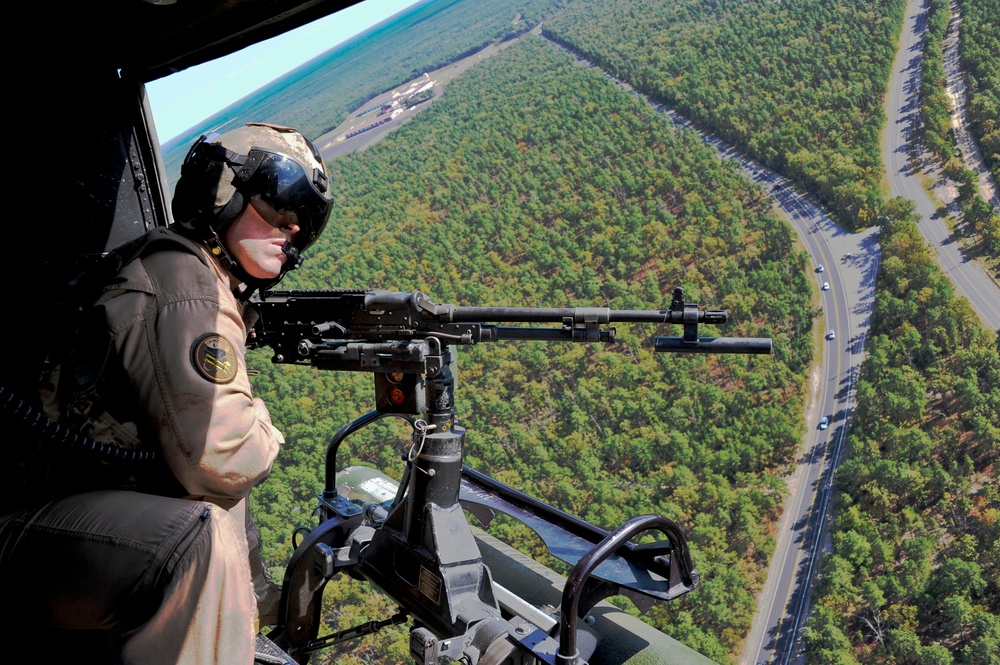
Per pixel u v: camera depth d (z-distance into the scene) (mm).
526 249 133250
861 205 113938
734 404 91625
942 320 88312
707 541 75375
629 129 158625
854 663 59938
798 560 72000
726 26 184875
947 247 101875
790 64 152750
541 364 100438
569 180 148750
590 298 115562
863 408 84438
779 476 81688
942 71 131000
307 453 80375
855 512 72562
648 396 92750
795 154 128500
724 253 116625
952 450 77062
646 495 81750
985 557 64625
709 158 138375
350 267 137500
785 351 93438
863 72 140875
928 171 112062
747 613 67562
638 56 193125
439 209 153375
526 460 88125
